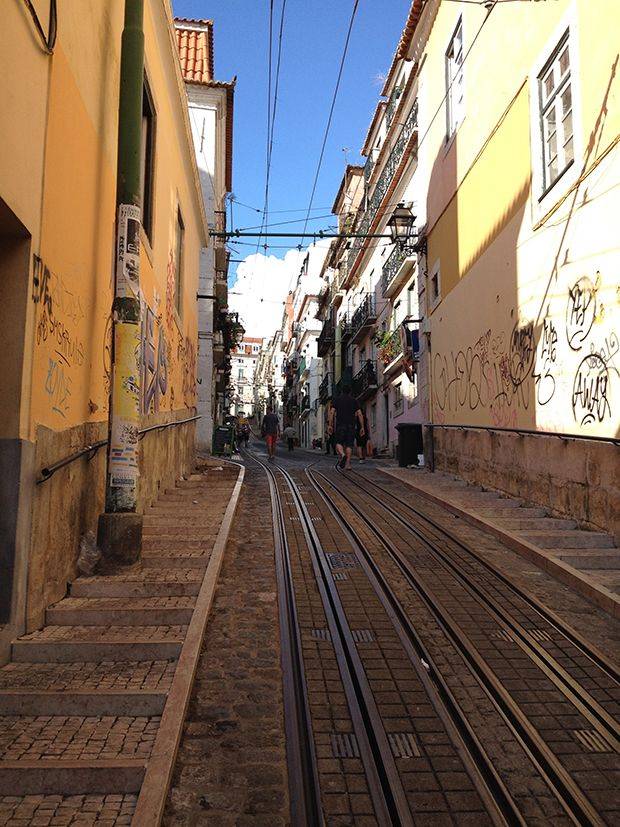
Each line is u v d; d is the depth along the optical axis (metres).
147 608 4.23
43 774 2.69
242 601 4.75
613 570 5.55
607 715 3.25
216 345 23.27
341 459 13.93
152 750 2.82
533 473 7.80
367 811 2.57
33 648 3.71
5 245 3.81
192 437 12.21
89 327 5.08
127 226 5.22
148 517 6.90
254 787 2.69
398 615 4.56
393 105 21.58
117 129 5.99
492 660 3.88
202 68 18.22
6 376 3.72
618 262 5.95
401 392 20.69
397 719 3.22
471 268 10.35
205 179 18.20
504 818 2.53
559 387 7.12
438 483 10.21
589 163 6.51
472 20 10.45
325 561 5.81
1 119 3.39
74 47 4.64
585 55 6.62
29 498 3.86
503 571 5.52
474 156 10.26
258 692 3.46
